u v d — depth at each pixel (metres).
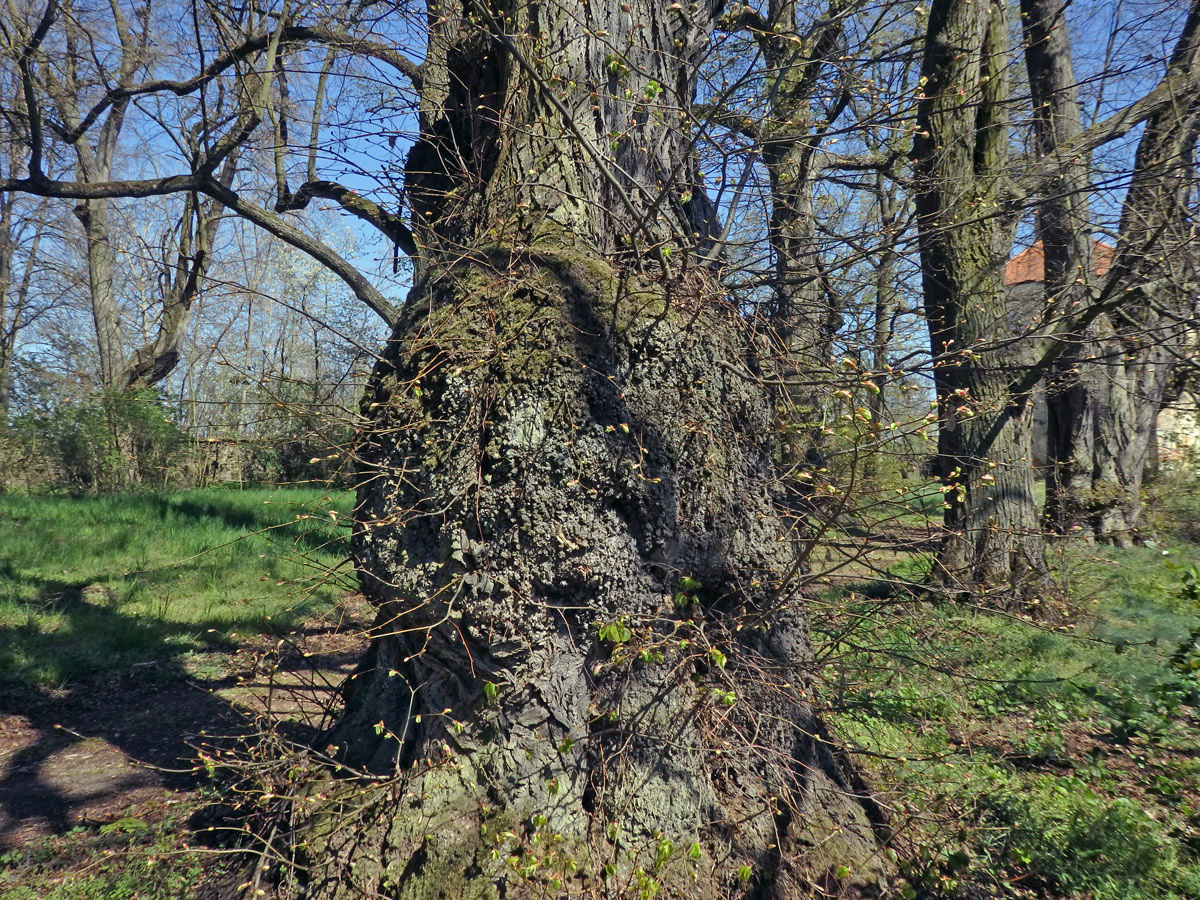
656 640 2.94
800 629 3.52
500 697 2.86
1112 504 11.09
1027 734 4.68
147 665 6.11
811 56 5.20
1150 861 3.33
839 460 4.01
